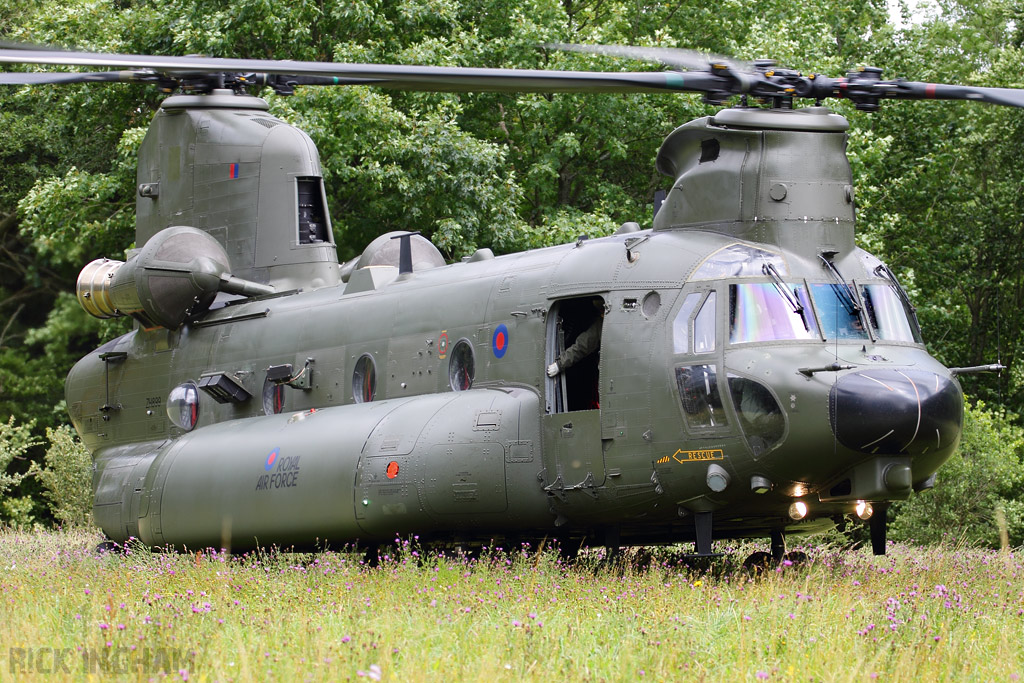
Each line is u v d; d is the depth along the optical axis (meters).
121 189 71.12
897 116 76.44
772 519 30.77
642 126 76.00
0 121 49.22
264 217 43.28
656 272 29.83
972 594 26.28
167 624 21.28
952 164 76.94
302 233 43.66
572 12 85.62
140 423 44.41
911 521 49.38
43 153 68.19
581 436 29.98
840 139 30.58
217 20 71.62
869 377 27.41
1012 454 50.38
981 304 75.94
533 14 76.56
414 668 17.66
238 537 36.03
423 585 26.72
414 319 35.94
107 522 41.28
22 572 31.55
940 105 77.00
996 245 72.88
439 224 65.56
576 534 32.47
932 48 86.19
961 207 74.69
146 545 39.31
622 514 29.91
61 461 59.03
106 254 71.06
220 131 44.25
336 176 70.25
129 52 75.38
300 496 34.09
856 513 29.64
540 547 29.86
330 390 38.12
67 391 47.59
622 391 29.38
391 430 32.81
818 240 29.83
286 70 26.08
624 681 18.00
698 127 31.11
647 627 21.19
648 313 29.53
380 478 32.16
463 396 32.56
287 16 72.12
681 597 24.27
